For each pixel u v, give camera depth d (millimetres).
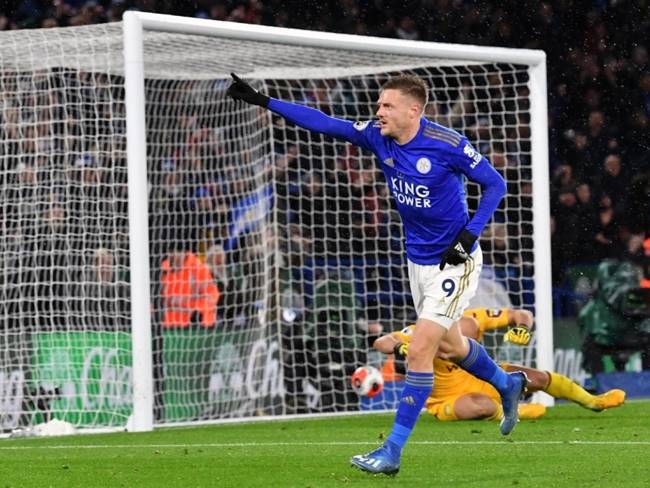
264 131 23375
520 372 11086
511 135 26453
